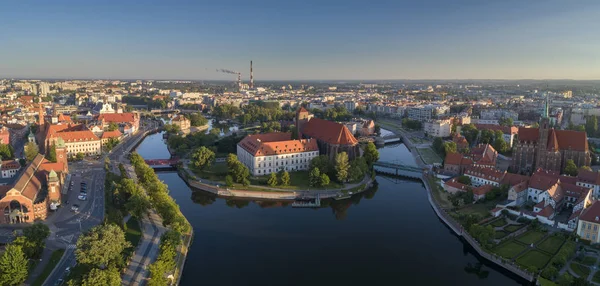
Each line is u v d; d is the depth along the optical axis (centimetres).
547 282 16088
